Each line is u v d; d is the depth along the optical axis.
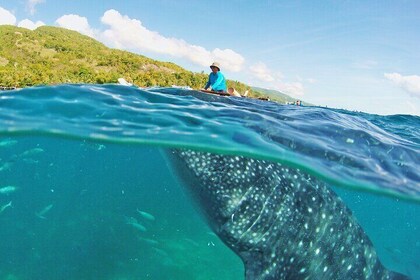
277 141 5.59
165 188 44.94
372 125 8.46
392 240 34.56
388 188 5.64
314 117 7.26
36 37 165.62
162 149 6.15
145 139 5.60
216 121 6.11
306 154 5.43
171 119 6.03
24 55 144.62
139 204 25.97
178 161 5.38
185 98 7.40
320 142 5.90
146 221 15.35
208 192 4.93
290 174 5.20
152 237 13.19
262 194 4.84
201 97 7.66
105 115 6.07
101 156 26.03
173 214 18.95
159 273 10.02
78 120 5.98
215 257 11.93
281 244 4.90
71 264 10.33
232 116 6.46
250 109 7.17
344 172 5.45
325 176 5.25
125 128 5.81
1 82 88.50
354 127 7.01
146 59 131.00
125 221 15.54
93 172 44.78
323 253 5.14
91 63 131.62
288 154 5.18
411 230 44.16
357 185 5.74
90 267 10.12
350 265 5.39
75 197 31.09
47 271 9.87
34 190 39.50
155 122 5.89
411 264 13.66
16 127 5.77
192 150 5.04
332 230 5.20
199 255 11.87
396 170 5.99
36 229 14.73
